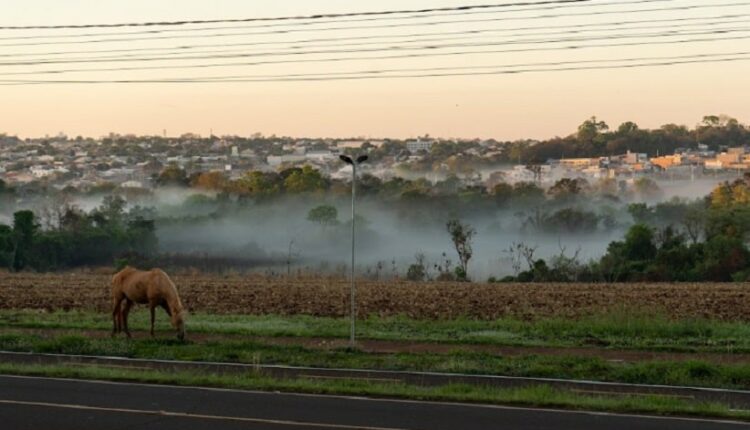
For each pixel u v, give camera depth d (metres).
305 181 138.38
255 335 30.30
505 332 31.55
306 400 17.84
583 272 70.12
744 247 71.12
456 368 22.62
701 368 21.98
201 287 53.31
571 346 28.12
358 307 42.16
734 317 38.50
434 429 15.11
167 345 26.75
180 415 16.27
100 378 20.59
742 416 16.38
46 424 15.55
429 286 54.81
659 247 74.56
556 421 15.84
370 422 15.65
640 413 16.70
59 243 90.88
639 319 32.44
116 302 29.42
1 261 85.44
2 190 138.00
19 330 31.59
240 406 17.17
